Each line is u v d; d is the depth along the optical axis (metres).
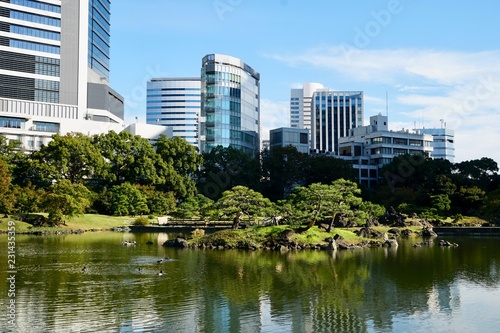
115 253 66.81
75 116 160.25
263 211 78.56
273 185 152.38
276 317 35.38
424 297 41.41
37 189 117.19
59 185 105.94
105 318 34.34
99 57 190.12
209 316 35.31
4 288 43.19
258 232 76.94
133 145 137.12
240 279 48.28
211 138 178.12
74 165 125.19
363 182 193.62
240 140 185.25
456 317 35.56
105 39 199.00
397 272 52.91
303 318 35.25
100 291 42.31
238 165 146.00
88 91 168.88
